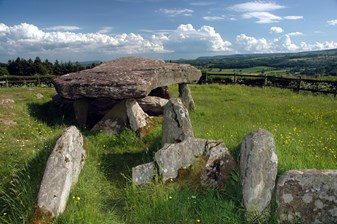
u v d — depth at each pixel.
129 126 5.47
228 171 3.30
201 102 8.84
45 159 3.50
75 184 3.26
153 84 6.07
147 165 3.45
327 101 9.33
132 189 3.24
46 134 5.66
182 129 4.24
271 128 5.49
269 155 3.00
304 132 5.41
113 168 4.15
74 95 5.79
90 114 6.77
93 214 2.79
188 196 3.10
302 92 11.44
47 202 2.77
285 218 2.78
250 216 2.79
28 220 2.69
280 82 12.82
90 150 4.30
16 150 4.43
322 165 3.66
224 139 4.48
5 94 8.57
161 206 2.94
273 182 2.89
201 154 3.51
